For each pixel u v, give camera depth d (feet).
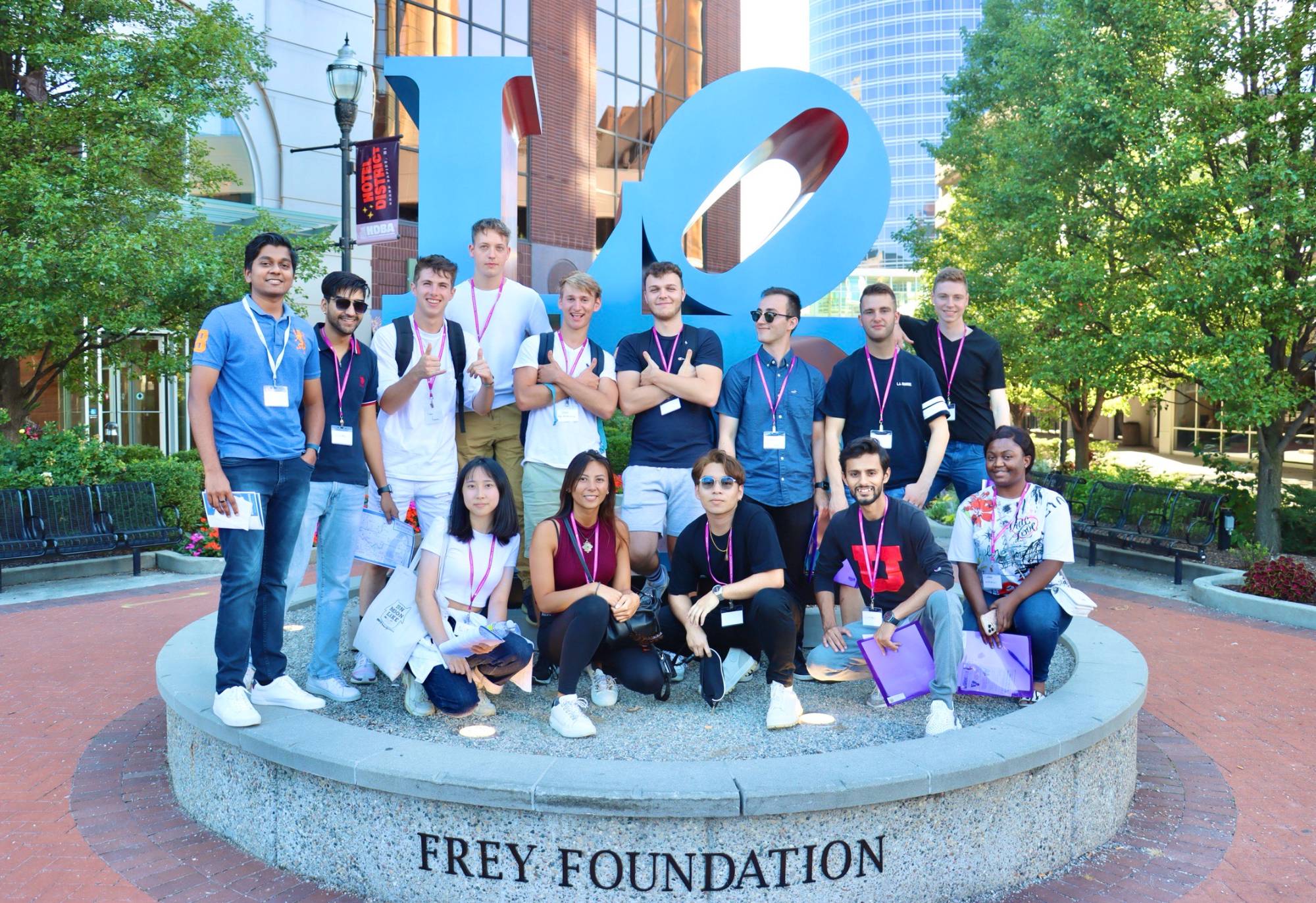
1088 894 10.82
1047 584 14.11
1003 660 13.82
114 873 11.14
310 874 11.05
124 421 50.78
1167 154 31.27
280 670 13.03
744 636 14.19
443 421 15.58
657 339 16.07
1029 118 39.96
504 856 9.98
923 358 18.25
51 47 30.71
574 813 9.69
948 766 10.32
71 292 30.12
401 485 15.43
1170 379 38.14
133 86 32.63
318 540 14.38
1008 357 43.91
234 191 50.01
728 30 90.12
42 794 13.55
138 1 33.60
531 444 16.24
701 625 14.01
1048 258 37.24
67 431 34.73
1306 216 29.32
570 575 13.79
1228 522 33.45
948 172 59.62
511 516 13.71
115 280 30.27
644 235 20.53
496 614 13.88
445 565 13.58
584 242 75.41
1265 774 14.53
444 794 9.96
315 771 10.71
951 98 55.52
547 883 9.90
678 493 15.94
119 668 20.36
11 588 29.30
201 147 37.50
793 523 16.02
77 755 15.15
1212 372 31.17
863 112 20.54
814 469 16.70
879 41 308.81
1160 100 32.35
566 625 13.23
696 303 21.24
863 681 15.99
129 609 26.50
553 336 15.92
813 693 15.31
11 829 12.35
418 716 13.80
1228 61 32.55
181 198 36.52
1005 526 14.26
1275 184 30.76
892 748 10.89
